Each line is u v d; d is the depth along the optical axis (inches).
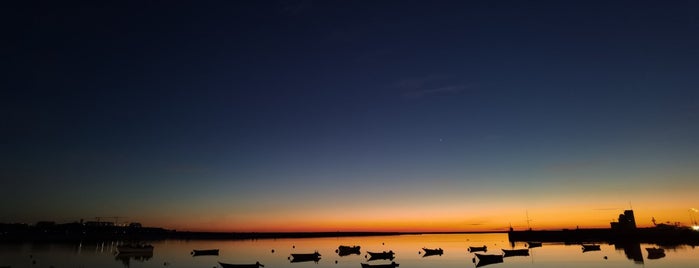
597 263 2940.5
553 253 3821.4
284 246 6697.8
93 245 6058.1
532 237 6378.0
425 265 3221.0
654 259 3043.8
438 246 5910.4
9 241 7244.1
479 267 3026.6
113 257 3895.2
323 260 3732.8
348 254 4439.0
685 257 3093.0
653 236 4653.1
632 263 2861.7
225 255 4352.9
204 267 3149.6
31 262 3289.9
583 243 5039.4
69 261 3447.3
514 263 3152.1
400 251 4862.2
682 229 4798.2
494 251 4500.5
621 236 4980.3
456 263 3324.3
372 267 3036.4
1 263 3189.0
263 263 3491.6
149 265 3265.3
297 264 3410.4
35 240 7785.4
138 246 4210.1
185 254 4426.7
